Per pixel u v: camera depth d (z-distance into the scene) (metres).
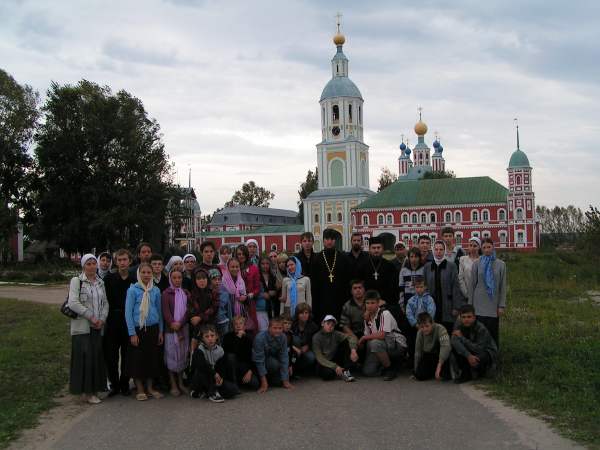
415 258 12.04
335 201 100.69
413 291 12.07
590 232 34.34
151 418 8.78
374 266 12.45
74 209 55.69
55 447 7.49
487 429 7.72
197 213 133.50
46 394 10.38
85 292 9.92
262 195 154.62
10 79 57.25
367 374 11.43
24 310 22.89
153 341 10.14
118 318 10.50
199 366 9.82
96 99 55.69
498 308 11.34
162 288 10.96
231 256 11.78
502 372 10.80
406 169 136.00
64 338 16.16
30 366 12.58
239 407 9.27
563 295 24.05
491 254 11.40
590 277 30.27
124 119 55.84
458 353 10.61
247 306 11.47
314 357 11.40
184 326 10.61
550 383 9.93
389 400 9.45
